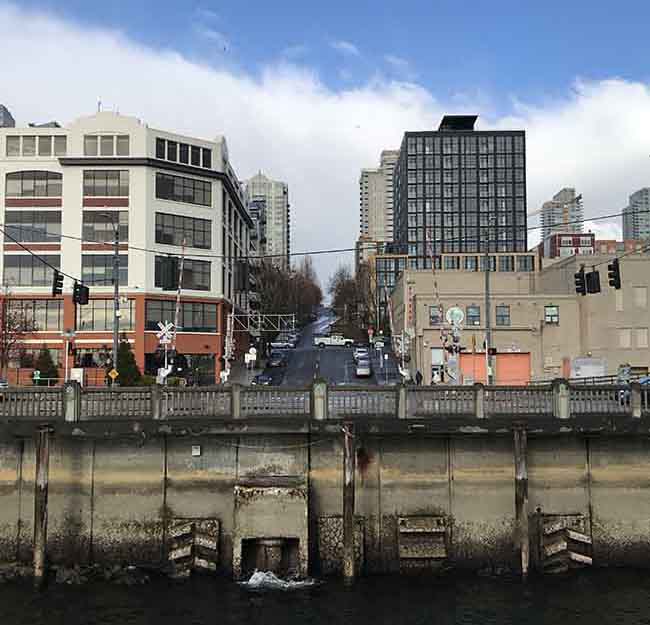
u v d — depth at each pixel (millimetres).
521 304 62281
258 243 129000
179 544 25172
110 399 24734
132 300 68438
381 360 85312
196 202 73438
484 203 168750
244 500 24469
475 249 167250
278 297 126062
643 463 26891
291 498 24516
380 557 25984
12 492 25938
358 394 25062
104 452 26203
